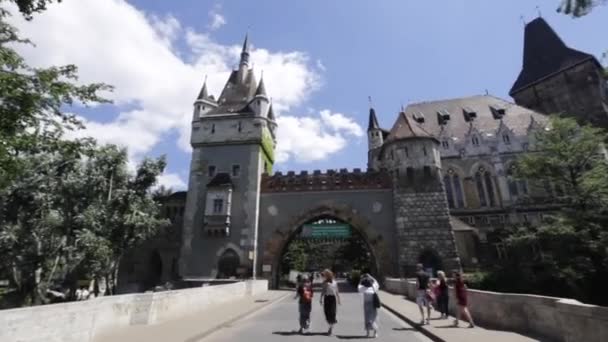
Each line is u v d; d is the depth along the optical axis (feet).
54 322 25.80
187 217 125.39
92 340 32.04
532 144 153.99
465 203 153.38
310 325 45.39
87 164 92.53
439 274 48.65
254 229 120.26
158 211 113.39
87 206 90.63
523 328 35.12
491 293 41.39
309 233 121.70
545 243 92.73
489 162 157.58
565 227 84.58
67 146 34.17
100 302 35.78
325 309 39.50
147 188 107.96
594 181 86.22
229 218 121.60
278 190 126.41
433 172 118.62
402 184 118.83
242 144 132.57
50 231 83.76
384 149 130.31
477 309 45.03
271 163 151.74
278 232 121.49
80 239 82.69
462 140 164.14
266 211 124.57
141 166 106.73
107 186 96.53
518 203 148.25
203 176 130.31
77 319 28.04
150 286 131.85
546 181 104.12
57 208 84.84
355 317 53.21
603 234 81.82
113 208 97.30
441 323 42.55
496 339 31.71
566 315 28.30
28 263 80.89
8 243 75.46
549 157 97.50
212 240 120.57
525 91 191.42
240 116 136.36
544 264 91.61
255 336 37.60
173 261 132.46
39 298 83.76
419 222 113.39
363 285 38.65
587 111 166.91
